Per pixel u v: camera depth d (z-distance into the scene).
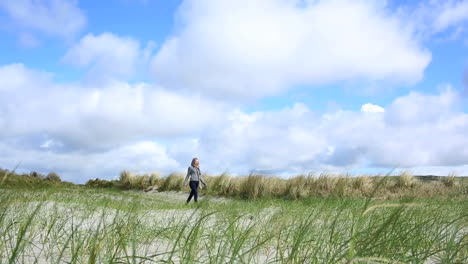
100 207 5.63
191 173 11.98
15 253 2.13
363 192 13.53
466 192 13.41
